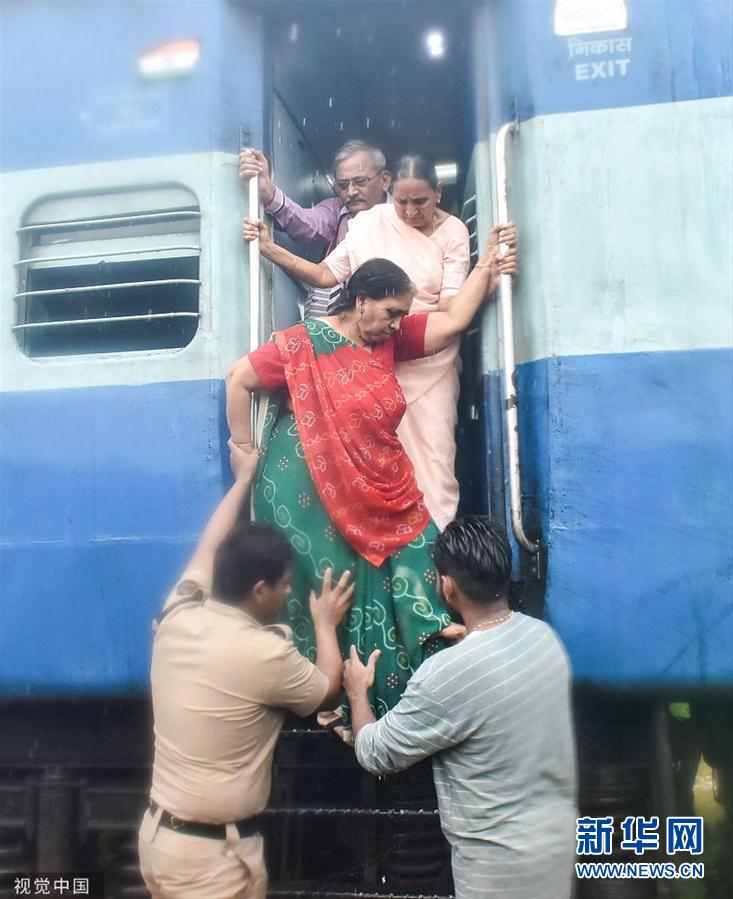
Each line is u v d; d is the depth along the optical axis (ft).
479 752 6.24
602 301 8.50
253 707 6.91
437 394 8.93
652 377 8.37
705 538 8.12
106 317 9.49
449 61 11.69
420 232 9.39
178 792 6.84
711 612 8.04
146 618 8.74
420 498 8.26
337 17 9.81
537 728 6.28
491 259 8.72
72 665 8.85
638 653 8.07
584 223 8.63
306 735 8.78
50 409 9.17
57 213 9.61
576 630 8.12
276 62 10.32
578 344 8.46
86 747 9.69
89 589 8.87
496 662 6.31
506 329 8.46
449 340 8.64
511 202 8.93
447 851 8.68
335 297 10.41
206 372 8.92
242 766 6.93
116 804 9.39
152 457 8.90
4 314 9.47
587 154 8.71
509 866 6.08
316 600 7.80
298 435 8.30
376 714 7.87
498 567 6.59
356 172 10.37
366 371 8.20
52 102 9.67
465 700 6.22
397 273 8.12
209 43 9.44
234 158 9.31
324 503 7.98
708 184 8.57
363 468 8.00
